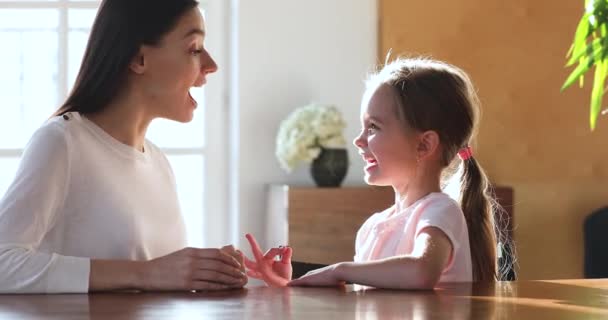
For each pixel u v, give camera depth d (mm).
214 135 5121
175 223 2010
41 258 1603
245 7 4988
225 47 5105
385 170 1963
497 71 5207
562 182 5293
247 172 5008
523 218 5281
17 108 4910
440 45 5152
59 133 1785
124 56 1859
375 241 1949
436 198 1870
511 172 5246
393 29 5125
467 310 1251
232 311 1224
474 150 5086
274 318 1148
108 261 1608
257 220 5027
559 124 5273
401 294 1480
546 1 5223
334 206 4711
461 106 2004
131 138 1928
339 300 1376
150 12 1847
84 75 1895
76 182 1801
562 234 5301
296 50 5055
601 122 5293
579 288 1589
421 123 1946
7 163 4906
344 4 5094
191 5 1882
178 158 5078
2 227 1674
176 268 1590
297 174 5066
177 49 1866
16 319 1144
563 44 5246
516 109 5234
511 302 1355
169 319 1135
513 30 5211
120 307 1276
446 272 1760
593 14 2002
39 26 4914
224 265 1604
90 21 4953
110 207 1831
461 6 5164
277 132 5039
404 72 1980
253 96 5008
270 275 1969
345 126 4836
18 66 4902
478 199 2051
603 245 4996
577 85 5273
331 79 5094
